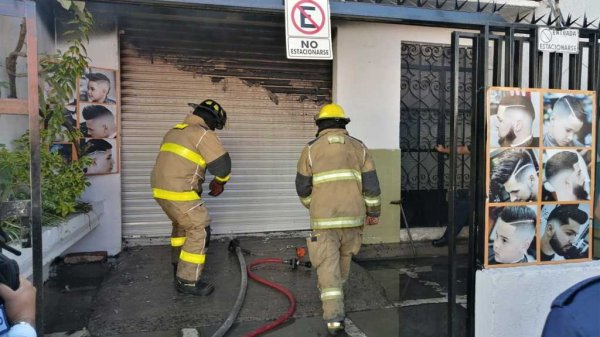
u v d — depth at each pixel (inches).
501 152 113.1
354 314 152.6
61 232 141.6
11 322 62.3
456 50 114.7
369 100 235.9
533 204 115.8
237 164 232.8
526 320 114.7
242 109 231.3
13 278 63.1
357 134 235.3
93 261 188.2
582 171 118.3
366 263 217.2
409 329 141.2
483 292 114.0
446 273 201.8
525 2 213.2
